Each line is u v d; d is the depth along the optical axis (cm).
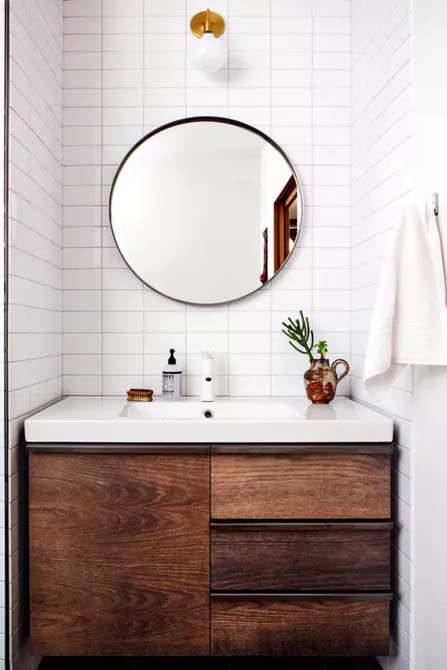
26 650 172
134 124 212
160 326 213
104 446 161
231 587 162
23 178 168
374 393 159
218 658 181
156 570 162
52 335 200
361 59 200
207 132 211
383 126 177
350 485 162
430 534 154
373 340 153
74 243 212
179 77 212
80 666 178
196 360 213
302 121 213
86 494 162
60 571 162
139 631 162
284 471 162
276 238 211
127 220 210
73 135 212
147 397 199
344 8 213
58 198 207
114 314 212
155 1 212
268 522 161
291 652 162
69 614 162
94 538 162
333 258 213
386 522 162
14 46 159
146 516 162
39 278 184
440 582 154
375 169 185
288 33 213
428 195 153
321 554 162
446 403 155
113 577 162
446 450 155
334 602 162
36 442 162
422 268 151
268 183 211
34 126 178
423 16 153
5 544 158
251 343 213
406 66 158
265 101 212
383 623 162
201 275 211
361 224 200
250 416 198
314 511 162
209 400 201
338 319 214
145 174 210
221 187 211
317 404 195
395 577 168
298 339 202
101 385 213
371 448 160
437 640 154
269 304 213
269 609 162
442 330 150
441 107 153
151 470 161
